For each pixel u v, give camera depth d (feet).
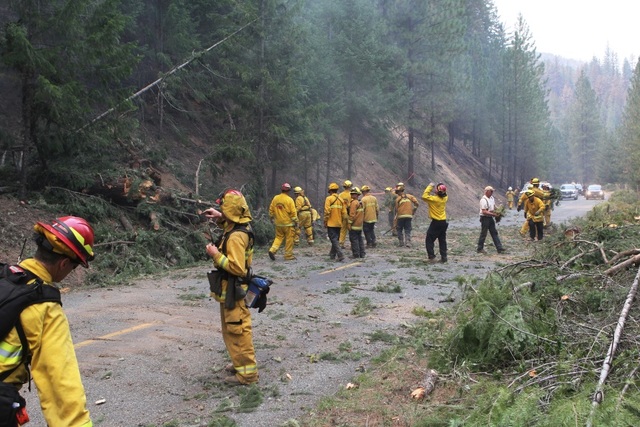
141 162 51.72
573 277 21.11
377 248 55.93
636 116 179.22
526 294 18.20
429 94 111.86
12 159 44.83
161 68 66.85
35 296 7.27
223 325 16.84
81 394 7.29
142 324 23.76
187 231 46.37
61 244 7.63
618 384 12.30
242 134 63.82
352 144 91.09
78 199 42.93
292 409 14.69
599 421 9.81
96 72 42.65
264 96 63.36
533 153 189.78
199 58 61.57
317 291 31.63
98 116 46.32
